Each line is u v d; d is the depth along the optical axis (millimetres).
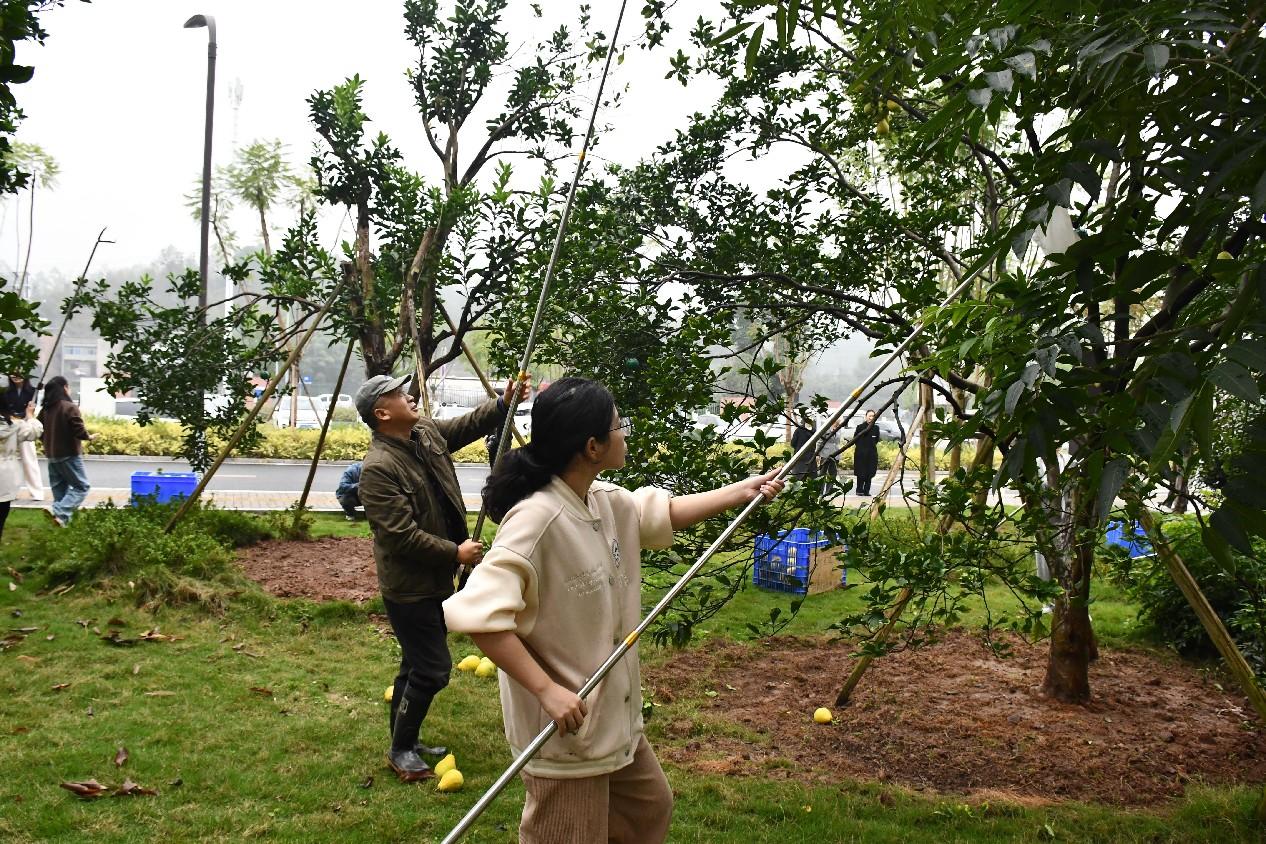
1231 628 5750
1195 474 3254
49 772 3961
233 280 9055
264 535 8891
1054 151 2635
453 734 4551
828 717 4969
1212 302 2586
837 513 3922
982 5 2682
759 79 5730
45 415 9250
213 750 4289
